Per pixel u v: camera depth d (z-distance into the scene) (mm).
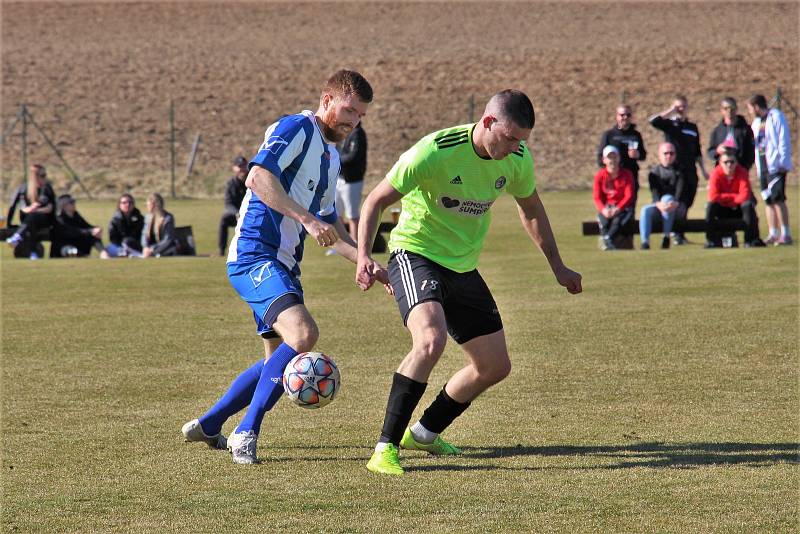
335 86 14398
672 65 100000
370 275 13883
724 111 40188
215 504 12023
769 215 39312
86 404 17406
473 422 16172
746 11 124938
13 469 13562
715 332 23344
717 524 11164
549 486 12680
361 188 39812
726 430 15344
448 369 20484
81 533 11031
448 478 13156
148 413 16812
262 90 99375
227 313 27562
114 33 122125
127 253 42688
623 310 26625
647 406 16938
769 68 97875
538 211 15188
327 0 139625
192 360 21250
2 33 120688
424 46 112938
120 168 82750
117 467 13703
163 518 11500
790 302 27359
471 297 14383
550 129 86938
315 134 14320
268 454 14469
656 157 80312
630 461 13805
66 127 91000
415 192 14359
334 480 13078
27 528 11195
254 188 13781
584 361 20547
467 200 14102
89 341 23438
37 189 43844
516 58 105250
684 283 31141
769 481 12758
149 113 94062
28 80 101938
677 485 12641
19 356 21688
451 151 13852
